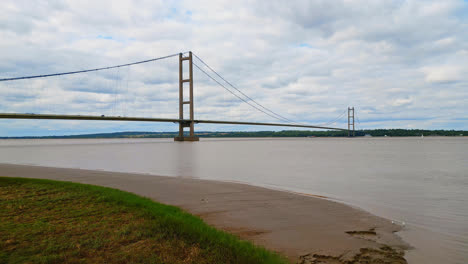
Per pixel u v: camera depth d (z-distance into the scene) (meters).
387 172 21.55
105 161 32.00
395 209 9.95
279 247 6.07
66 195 9.61
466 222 8.28
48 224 6.76
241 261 5.03
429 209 9.95
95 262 4.93
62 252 5.28
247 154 44.97
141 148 68.50
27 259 4.96
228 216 8.27
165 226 6.57
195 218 7.26
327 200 10.62
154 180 14.83
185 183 13.96
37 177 15.39
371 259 5.64
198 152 51.09
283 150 58.03
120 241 5.79
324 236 6.80
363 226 7.66
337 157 37.91
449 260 5.68
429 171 22.06
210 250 5.45
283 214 8.60
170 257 5.15
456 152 49.41
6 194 9.96
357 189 14.23
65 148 71.50
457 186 15.17
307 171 22.31
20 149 65.88
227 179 17.69
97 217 7.32
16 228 6.48
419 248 6.25
